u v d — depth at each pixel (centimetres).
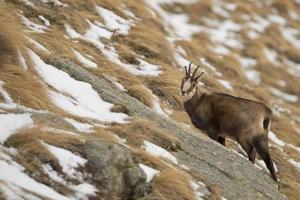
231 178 1839
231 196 1691
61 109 1694
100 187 1329
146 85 2705
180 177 1529
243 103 2291
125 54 2930
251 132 2264
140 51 3136
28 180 1245
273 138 3023
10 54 1828
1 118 1411
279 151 2781
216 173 1811
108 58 2816
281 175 2534
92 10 3275
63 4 3078
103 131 1578
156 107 2442
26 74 1727
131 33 3253
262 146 2258
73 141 1396
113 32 3162
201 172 1747
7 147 1319
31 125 1402
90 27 3055
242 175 1909
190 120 2559
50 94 1761
